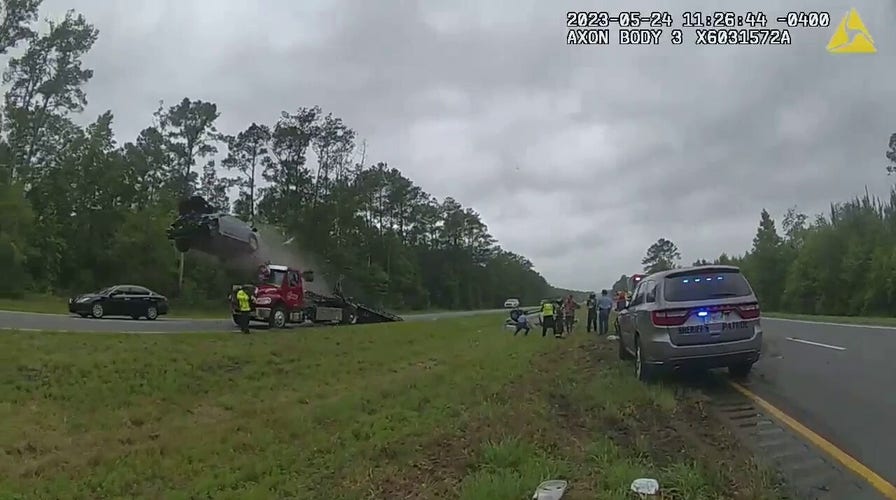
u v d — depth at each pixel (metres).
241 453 10.64
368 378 17.56
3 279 45.91
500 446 7.84
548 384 12.17
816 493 6.23
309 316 33.38
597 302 26.80
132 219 57.31
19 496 9.04
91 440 12.03
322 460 9.63
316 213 67.81
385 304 91.50
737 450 7.58
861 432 8.21
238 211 71.62
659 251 121.38
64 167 58.44
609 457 7.28
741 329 11.16
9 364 15.74
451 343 25.17
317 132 71.50
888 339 18.02
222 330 26.45
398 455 8.88
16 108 57.41
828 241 76.44
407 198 110.38
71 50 59.53
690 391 10.78
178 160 70.31
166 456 10.75
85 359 16.86
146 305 32.94
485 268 136.50
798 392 10.78
